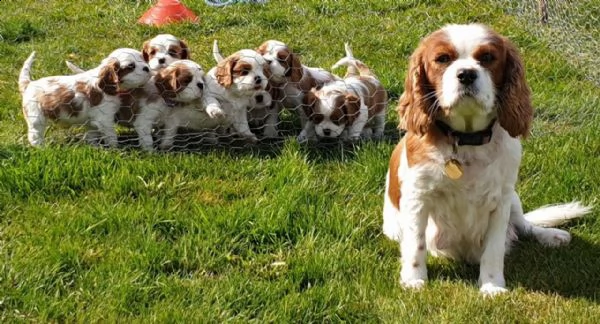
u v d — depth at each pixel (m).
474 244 2.32
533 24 4.03
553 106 3.13
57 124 2.84
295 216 2.46
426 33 3.86
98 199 2.53
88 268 2.26
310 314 2.13
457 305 2.16
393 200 2.39
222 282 2.22
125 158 2.73
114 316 2.11
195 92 2.83
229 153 2.84
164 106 2.85
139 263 2.26
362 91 3.00
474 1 4.35
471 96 2.12
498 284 2.24
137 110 2.84
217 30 3.97
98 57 3.55
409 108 2.23
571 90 3.32
